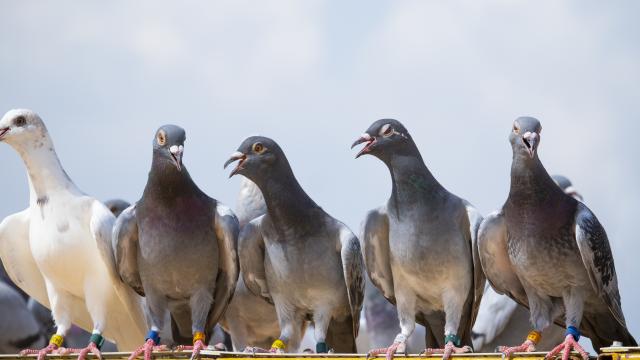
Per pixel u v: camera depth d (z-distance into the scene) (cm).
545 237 1532
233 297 1812
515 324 1934
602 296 1525
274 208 1659
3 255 1770
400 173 1633
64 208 1706
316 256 1666
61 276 1711
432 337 1711
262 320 1816
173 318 1745
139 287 1700
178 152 1608
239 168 1661
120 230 1656
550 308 1585
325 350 1659
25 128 1716
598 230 1526
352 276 1638
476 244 1606
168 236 1644
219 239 1664
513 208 1545
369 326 2375
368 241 1655
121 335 1761
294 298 1678
